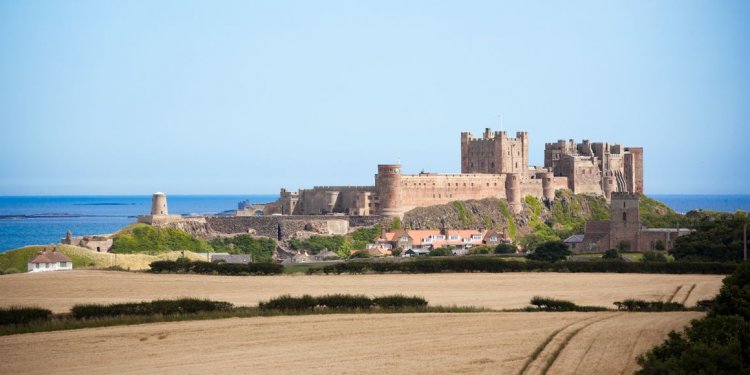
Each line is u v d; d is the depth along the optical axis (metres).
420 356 195.25
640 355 188.88
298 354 197.88
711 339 186.38
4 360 196.25
